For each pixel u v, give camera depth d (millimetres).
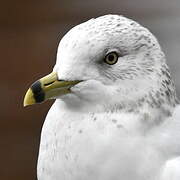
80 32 2445
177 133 2436
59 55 2449
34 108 3105
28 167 3061
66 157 2432
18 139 3080
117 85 2439
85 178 2428
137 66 2443
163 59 2453
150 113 2436
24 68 3248
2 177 3053
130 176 2418
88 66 2439
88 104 2439
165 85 2449
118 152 2420
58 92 2439
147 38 2449
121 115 2436
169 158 2424
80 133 2430
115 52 2441
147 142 2426
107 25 2445
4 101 3137
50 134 2443
